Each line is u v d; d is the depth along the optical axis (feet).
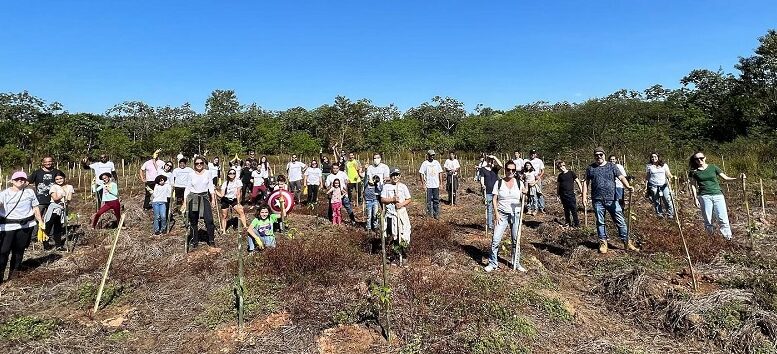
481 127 128.57
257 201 47.14
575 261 25.68
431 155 38.37
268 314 18.99
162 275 23.84
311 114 150.00
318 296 20.01
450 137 138.41
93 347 16.67
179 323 18.74
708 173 27.73
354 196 53.16
